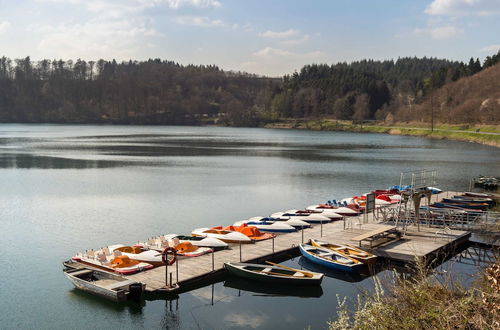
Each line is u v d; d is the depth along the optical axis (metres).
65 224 45.25
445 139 177.88
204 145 148.25
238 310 25.44
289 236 37.75
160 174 80.81
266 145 151.12
